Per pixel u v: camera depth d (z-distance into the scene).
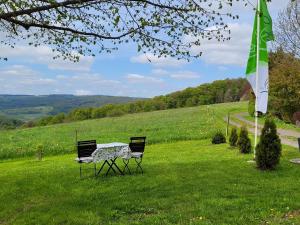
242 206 9.87
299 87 45.94
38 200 12.16
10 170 21.59
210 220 8.84
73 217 9.77
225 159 18.80
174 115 81.06
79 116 102.75
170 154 23.81
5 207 11.50
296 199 10.42
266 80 17.00
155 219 9.09
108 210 10.21
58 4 10.70
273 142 15.00
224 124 51.69
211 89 137.12
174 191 11.91
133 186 13.12
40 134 52.09
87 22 11.70
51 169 19.42
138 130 50.00
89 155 15.21
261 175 14.02
